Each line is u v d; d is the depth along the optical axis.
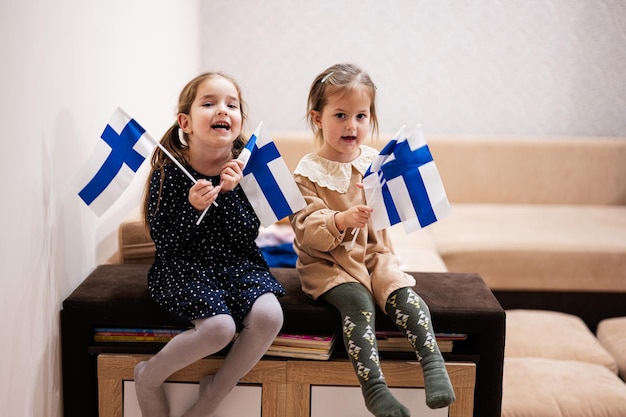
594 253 2.94
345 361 1.81
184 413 1.77
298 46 3.63
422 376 1.81
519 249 2.95
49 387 1.78
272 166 1.84
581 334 2.49
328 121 1.86
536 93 3.66
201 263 1.80
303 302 1.84
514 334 2.47
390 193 1.83
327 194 1.89
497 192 3.56
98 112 2.06
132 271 2.01
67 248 1.88
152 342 1.86
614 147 3.53
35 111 1.66
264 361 1.81
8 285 1.56
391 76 3.66
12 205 1.56
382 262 1.88
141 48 2.48
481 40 3.62
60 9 1.78
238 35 3.62
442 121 3.70
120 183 1.79
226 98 1.78
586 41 3.60
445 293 1.93
